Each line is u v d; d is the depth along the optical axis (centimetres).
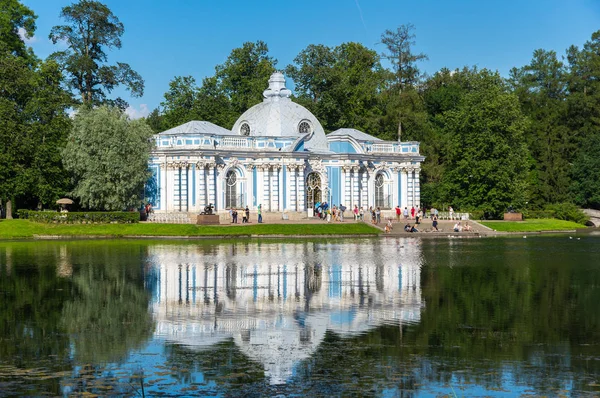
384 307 3941
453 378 2666
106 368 2783
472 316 3697
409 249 7181
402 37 15588
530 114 14900
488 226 10362
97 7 12212
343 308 3903
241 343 3147
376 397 2472
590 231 10838
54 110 10625
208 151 10200
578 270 5475
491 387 2569
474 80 15488
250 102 13388
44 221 9112
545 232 10506
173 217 9775
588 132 14338
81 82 12475
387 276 5097
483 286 4659
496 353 2994
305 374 2709
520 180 11775
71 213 9031
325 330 3388
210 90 13938
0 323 3547
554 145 13762
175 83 13950
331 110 13662
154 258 6150
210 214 9250
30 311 3844
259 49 14562
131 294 4341
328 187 11275
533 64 16725
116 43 12619
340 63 14775
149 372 2731
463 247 7500
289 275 5119
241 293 4369
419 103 14512
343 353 2984
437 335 3284
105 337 3259
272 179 10725
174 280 4878
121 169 9475
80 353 2994
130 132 9606
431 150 13938
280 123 11062
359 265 5709
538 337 3256
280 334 3306
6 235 8481
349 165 11238
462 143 11969
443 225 10275
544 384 2600
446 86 16262
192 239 8350
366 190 11606
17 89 10550
